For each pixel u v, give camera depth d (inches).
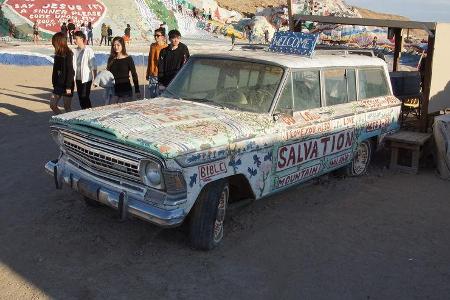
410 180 308.3
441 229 233.1
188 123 191.9
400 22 347.9
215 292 168.9
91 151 187.8
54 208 229.9
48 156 315.3
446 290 179.5
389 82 317.7
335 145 259.0
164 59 355.6
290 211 245.4
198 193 179.2
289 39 262.1
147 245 198.2
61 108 483.2
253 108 217.6
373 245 212.7
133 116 192.5
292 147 224.7
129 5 1759.4
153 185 174.9
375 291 176.2
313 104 243.1
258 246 204.4
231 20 2524.6
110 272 177.3
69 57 382.6
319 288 175.8
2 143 343.6
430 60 342.3
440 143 311.9
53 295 161.5
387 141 321.1
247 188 206.1
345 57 278.2
